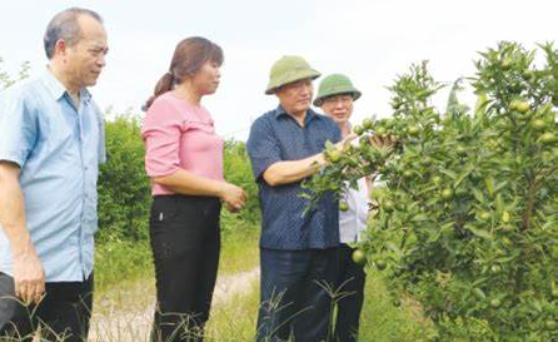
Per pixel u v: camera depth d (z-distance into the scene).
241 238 16.55
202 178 4.47
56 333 3.72
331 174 3.57
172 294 4.46
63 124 3.65
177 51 4.63
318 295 4.83
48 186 3.60
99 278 9.02
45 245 3.61
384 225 3.30
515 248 3.18
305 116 4.93
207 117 4.77
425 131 3.30
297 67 4.73
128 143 13.37
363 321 6.27
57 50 3.64
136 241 13.05
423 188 3.23
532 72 3.10
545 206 3.32
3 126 3.46
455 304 3.44
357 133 3.50
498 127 3.15
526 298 3.26
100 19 3.75
